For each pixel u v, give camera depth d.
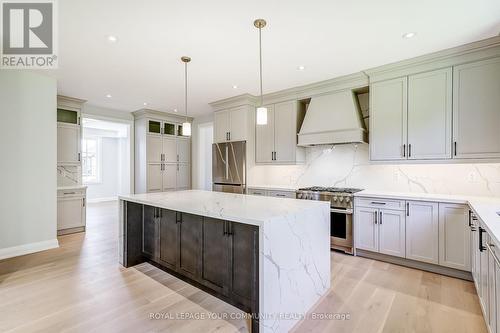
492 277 1.65
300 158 4.34
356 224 3.36
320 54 2.96
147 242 3.00
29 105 3.46
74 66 3.29
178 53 2.94
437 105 2.97
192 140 6.84
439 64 2.96
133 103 5.27
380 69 3.31
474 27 2.39
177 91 4.41
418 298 2.31
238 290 2.03
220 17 2.24
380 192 3.39
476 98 2.75
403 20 2.29
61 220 4.34
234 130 4.79
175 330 1.87
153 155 6.02
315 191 3.71
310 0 2.01
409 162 3.16
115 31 2.46
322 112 3.90
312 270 2.20
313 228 2.22
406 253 2.97
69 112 4.81
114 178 8.85
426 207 2.85
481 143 2.72
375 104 3.41
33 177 3.50
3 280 2.64
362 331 1.86
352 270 2.93
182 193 3.28
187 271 2.46
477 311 2.09
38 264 3.07
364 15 2.21
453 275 2.74
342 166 4.09
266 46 2.77
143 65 3.28
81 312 2.08
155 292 2.41
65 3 2.03
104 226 5.02
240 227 2.01
